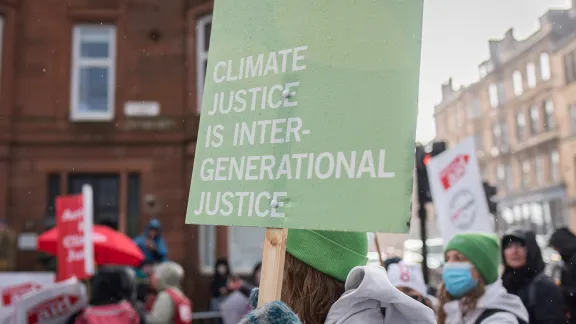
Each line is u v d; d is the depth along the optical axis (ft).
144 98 37.58
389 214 3.69
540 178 100.78
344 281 4.61
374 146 3.84
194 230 36.37
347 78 4.07
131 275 12.51
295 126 4.26
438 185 14.92
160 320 16.30
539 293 11.34
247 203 4.40
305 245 4.52
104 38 39.04
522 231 12.08
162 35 38.11
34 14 38.01
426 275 22.17
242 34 4.75
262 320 3.55
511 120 109.09
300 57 4.36
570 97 94.58
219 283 27.32
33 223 36.09
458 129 122.11
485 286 8.75
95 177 37.50
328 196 3.97
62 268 16.70
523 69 105.70
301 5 4.43
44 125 37.04
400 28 3.91
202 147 4.77
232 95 4.70
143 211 36.52
